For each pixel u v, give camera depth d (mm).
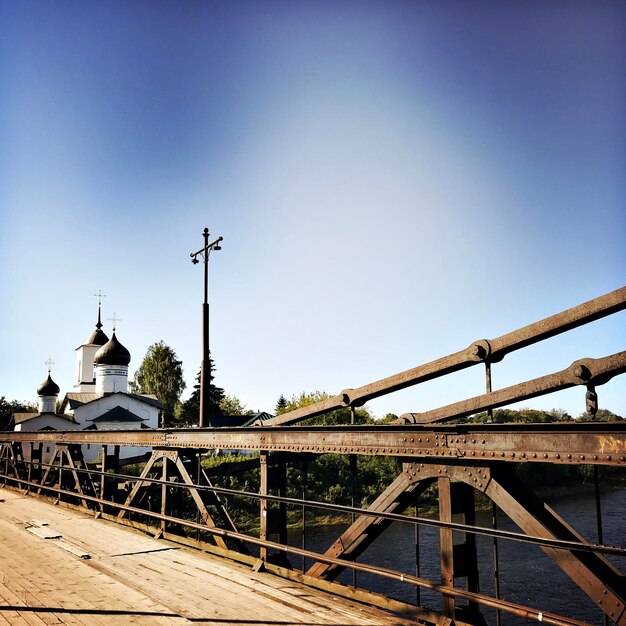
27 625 5191
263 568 7246
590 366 4430
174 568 7414
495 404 5191
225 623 5277
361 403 6598
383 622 5270
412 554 19188
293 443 7164
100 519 11594
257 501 26531
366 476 29719
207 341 14289
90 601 5953
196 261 14977
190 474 10039
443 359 5625
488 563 17609
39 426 48688
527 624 12844
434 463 5469
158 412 58656
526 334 4961
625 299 4355
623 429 3977
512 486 4992
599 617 13227
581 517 21375
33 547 8781
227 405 74375
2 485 18578
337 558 6184
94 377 60688
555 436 4422
